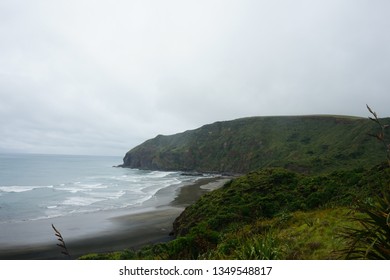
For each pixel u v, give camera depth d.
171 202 50.00
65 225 33.44
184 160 142.50
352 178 25.62
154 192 62.72
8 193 59.31
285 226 13.05
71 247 25.88
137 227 32.69
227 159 132.88
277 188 30.58
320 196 23.91
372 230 3.91
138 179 96.12
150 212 40.97
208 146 143.88
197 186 74.56
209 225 22.69
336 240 7.78
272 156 118.81
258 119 148.25
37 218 36.94
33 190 64.12
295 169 84.06
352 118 122.94
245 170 122.31
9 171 114.75
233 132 145.00
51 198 53.16
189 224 27.27
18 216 38.03
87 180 89.69
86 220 35.94
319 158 86.62
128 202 49.78
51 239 28.09
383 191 4.09
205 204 30.39
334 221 10.22
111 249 25.33
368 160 77.81
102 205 46.56
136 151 166.00
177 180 93.38
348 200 18.03
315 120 132.88
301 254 7.27
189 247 11.85
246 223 22.02
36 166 151.38
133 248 25.30
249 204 26.27
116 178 99.06
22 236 29.02
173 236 29.30
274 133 134.12
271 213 24.72
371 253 3.94
